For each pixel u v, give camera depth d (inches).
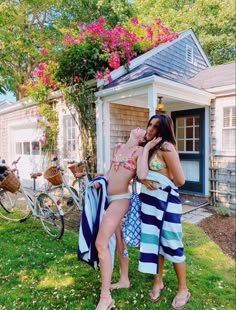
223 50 589.9
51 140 295.6
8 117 400.2
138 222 84.8
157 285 92.5
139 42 264.1
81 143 252.2
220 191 231.0
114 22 483.2
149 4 595.2
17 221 180.7
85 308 85.7
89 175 238.4
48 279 104.2
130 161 84.4
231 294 98.2
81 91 237.0
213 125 236.8
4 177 164.6
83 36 237.9
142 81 183.3
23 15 311.3
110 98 220.4
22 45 271.3
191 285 102.3
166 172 82.5
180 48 294.8
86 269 111.4
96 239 83.2
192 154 256.1
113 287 95.7
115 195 84.8
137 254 125.8
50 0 359.3
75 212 205.0
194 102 220.4
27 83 287.1
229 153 225.6
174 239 82.0
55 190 199.2
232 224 185.8
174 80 191.5
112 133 237.5
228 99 224.1
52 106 291.7
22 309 86.0
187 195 260.2
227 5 540.4
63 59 232.2
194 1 639.1
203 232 169.2
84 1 478.9
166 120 81.8
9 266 114.2
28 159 352.5
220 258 133.6
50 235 152.3
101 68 231.3
